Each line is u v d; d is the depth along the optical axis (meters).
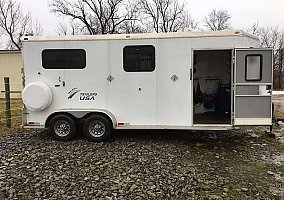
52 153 6.70
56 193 4.67
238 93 7.27
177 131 8.98
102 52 7.63
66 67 7.74
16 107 14.22
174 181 5.15
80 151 6.86
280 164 6.19
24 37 7.75
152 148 7.14
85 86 7.74
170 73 7.51
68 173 5.48
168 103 7.58
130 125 7.70
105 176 5.34
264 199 4.58
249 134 8.88
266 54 7.12
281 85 37.41
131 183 5.04
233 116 7.35
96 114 7.75
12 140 7.94
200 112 9.40
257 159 6.50
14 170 5.63
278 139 8.30
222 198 4.57
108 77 7.66
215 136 8.52
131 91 7.64
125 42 7.55
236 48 7.17
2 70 20.20
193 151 7.00
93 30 37.66
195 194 4.68
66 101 7.82
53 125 7.86
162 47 7.47
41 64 7.79
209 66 9.59
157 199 4.50
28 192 4.71
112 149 7.03
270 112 7.25
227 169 5.85
